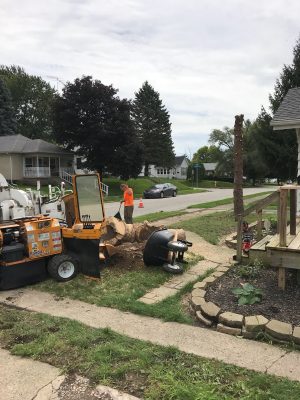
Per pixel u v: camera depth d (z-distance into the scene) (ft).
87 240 22.65
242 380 12.21
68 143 130.31
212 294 18.98
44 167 130.11
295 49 67.10
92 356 13.64
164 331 15.78
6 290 21.26
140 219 47.37
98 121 120.98
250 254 23.08
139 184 145.38
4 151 127.75
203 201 84.74
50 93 218.79
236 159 40.14
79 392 11.87
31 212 25.73
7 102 184.65
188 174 219.41
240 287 19.56
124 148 122.31
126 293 20.13
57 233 22.62
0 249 20.95
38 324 16.58
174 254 23.58
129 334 15.53
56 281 22.22
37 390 12.01
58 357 13.82
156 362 13.29
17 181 130.11
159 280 22.15
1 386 12.25
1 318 17.34
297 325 15.40
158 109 211.00
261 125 68.85
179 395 11.35
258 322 15.19
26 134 216.95
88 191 23.36
